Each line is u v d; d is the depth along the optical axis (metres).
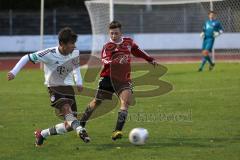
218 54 75.81
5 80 46.59
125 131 23.23
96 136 22.22
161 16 83.88
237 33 76.00
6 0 102.00
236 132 22.72
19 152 19.44
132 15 82.31
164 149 19.58
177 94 35.00
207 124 24.59
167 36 81.94
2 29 88.44
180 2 56.91
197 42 82.06
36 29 89.50
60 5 101.88
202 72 50.34
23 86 41.28
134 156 18.55
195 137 21.73
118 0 57.16
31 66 65.62
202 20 83.06
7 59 79.44
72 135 22.34
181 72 50.72
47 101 32.81
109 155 18.78
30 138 21.98
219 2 61.41
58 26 89.75
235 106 29.80
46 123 25.48
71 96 20.02
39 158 18.48
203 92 35.81
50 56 19.42
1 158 18.55
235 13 61.09
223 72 49.78
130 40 21.58
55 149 19.88
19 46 83.75
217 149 19.50
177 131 23.00
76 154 19.02
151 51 81.62
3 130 23.72
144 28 83.69
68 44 19.14
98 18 57.78
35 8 103.44
